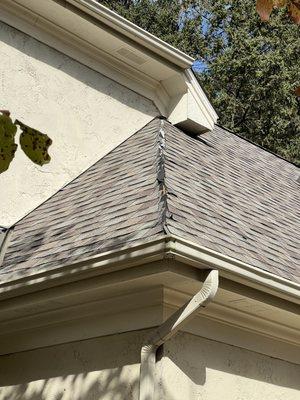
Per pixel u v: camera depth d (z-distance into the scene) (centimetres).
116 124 719
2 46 644
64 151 664
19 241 546
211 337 416
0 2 647
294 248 539
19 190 618
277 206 686
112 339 410
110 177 597
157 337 371
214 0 1992
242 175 752
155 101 767
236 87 2002
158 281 369
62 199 609
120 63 729
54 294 404
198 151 719
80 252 417
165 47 711
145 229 392
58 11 660
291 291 397
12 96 637
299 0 348
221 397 405
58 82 680
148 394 364
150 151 623
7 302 435
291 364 479
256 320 437
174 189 485
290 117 2009
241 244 447
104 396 396
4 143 227
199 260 348
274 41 1920
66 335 443
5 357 487
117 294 396
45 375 447
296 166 1093
